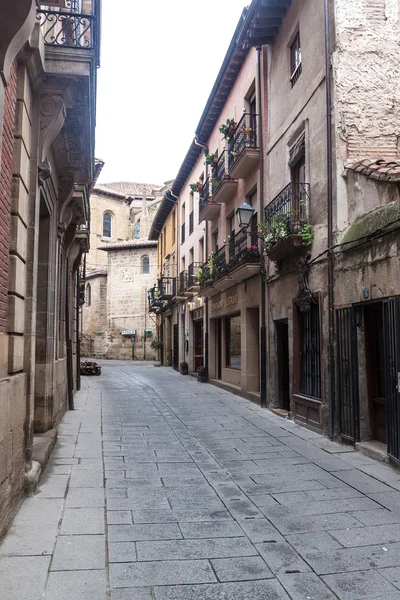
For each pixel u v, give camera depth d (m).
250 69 14.34
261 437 8.66
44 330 8.20
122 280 43.62
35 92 5.87
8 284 4.75
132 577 3.58
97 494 5.46
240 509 5.03
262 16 11.34
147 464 6.82
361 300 7.49
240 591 3.39
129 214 54.28
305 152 9.90
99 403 13.38
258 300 13.22
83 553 3.95
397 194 6.83
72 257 13.73
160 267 35.75
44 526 4.49
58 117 6.03
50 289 8.34
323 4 9.09
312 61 9.60
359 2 8.73
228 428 9.57
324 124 8.96
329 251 8.46
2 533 4.16
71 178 8.90
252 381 14.39
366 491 5.59
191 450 7.68
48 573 3.61
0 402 4.01
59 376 10.02
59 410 10.03
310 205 9.60
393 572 3.66
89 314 46.56
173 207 30.14
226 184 15.57
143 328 42.41
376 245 7.06
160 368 30.36
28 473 5.47
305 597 3.31
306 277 9.56
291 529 4.50
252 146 13.30
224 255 16.58
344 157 8.39
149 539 4.26
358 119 8.48
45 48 5.81
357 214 7.92
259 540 4.25
